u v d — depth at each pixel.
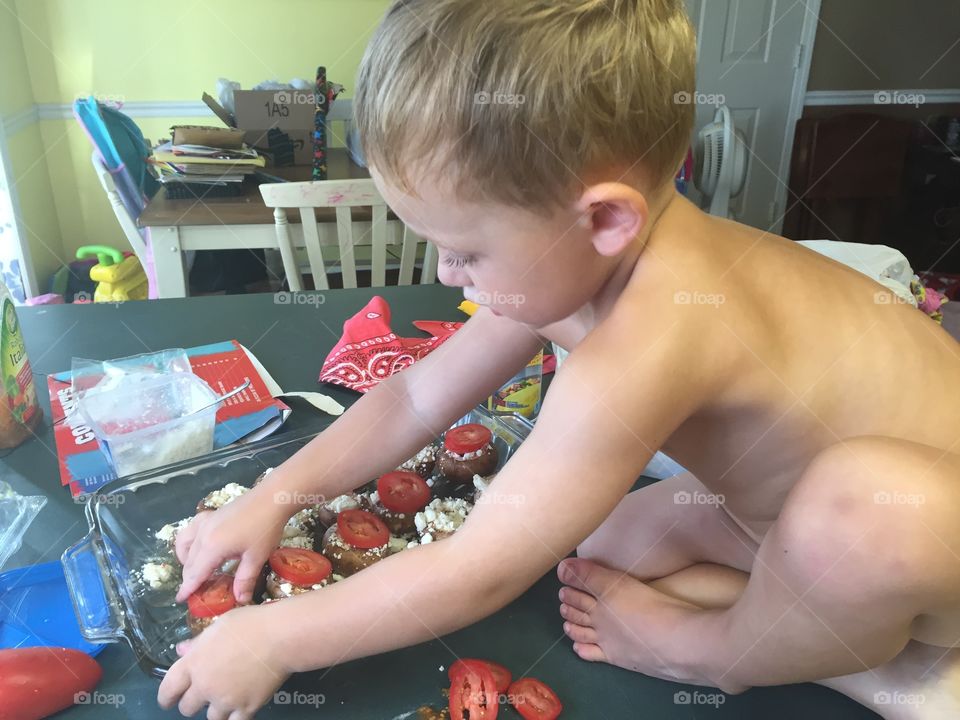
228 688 0.58
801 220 3.32
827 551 0.57
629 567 0.79
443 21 0.51
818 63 3.33
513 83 0.50
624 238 0.55
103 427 0.91
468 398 0.81
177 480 0.83
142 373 0.99
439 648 0.70
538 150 0.51
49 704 0.60
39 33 2.69
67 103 2.80
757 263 0.65
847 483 0.57
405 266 1.81
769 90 3.33
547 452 0.58
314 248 1.71
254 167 2.21
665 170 0.60
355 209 2.02
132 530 0.79
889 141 3.14
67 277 2.67
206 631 0.61
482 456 0.86
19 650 0.62
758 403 0.63
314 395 1.07
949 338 0.72
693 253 0.61
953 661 0.65
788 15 3.21
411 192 0.55
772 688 0.68
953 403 0.66
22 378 0.97
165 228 1.95
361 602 0.59
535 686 0.65
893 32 3.29
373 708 0.63
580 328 0.71
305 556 0.72
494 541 0.58
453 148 0.51
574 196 0.54
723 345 0.59
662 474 0.94
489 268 0.57
